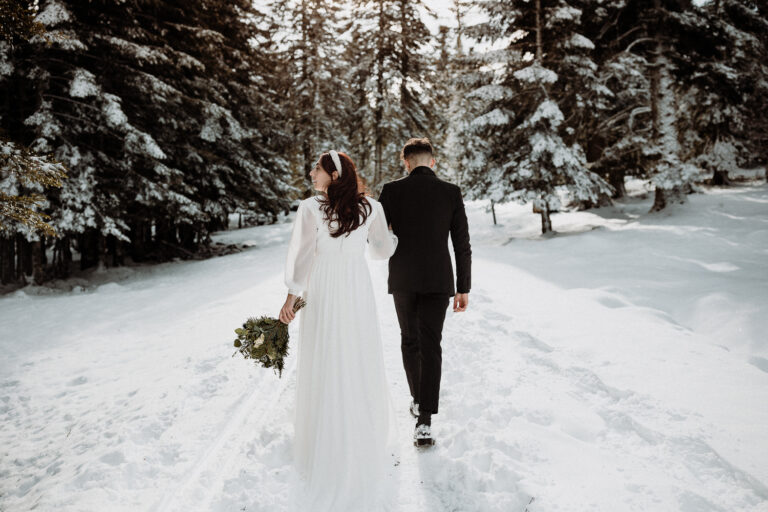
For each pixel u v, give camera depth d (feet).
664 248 34.35
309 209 8.38
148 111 44.47
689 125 67.36
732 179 78.84
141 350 18.24
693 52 50.37
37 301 31.96
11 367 17.24
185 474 8.17
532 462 7.95
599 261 31.63
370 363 8.30
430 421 9.10
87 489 7.83
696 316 18.45
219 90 55.11
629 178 87.25
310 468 7.95
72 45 33.65
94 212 37.09
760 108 62.49
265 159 65.87
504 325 15.92
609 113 58.85
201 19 53.16
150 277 43.06
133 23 41.09
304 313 8.58
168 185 43.88
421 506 7.23
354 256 8.42
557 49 47.75
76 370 16.56
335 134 88.84
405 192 9.80
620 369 11.60
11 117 38.01
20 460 9.94
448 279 9.63
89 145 39.60
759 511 6.31
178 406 11.32
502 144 51.98
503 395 10.68
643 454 7.98
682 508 6.53
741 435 8.17
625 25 53.21
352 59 89.92
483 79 51.55
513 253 38.09
